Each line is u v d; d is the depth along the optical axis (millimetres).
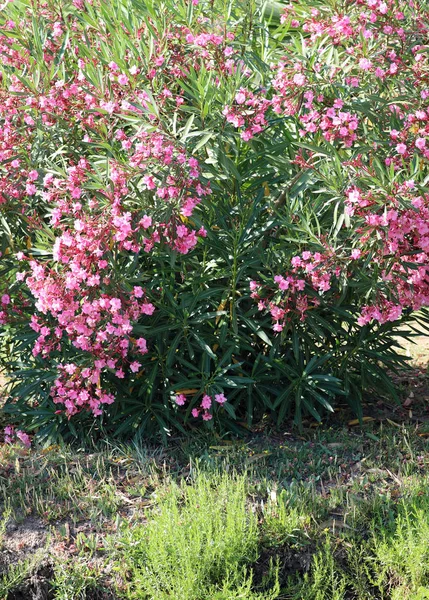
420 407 5434
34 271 4258
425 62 4789
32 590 3818
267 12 6426
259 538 3932
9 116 4715
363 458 4668
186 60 4816
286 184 4770
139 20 5121
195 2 4965
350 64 4715
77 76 4914
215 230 4812
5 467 4586
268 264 4688
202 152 4723
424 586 3742
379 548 3855
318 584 3766
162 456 4703
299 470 4562
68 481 4398
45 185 4422
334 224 4387
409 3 4848
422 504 4070
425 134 4504
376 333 5055
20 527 4102
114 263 4230
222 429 4949
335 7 4750
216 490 4285
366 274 4637
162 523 3896
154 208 4242
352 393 5203
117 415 4887
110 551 3920
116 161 4242
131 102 4465
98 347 4391
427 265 4457
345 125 4523
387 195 4129
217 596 3633
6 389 5504
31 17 5277
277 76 4652
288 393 4953
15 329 5246
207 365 4797
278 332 4926
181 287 4824
